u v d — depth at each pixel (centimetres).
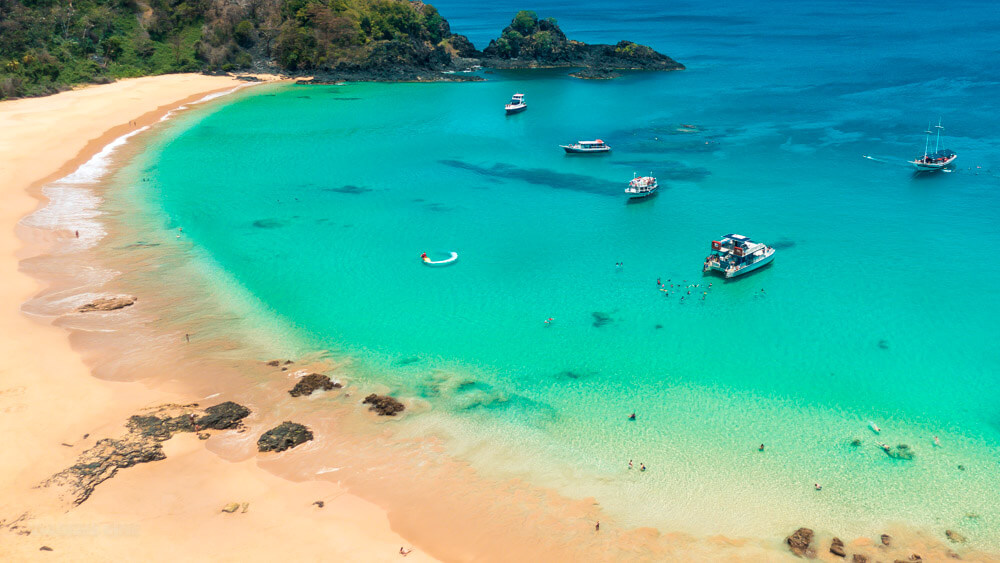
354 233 8700
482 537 4041
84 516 4012
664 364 5897
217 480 4384
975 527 4106
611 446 4856
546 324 6562
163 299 6850
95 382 5378
